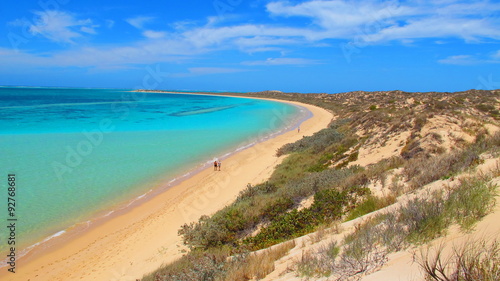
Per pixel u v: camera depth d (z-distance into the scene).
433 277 2.86
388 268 3.68
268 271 5.52
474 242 3.41
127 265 9.12
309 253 5.43
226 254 8.12
